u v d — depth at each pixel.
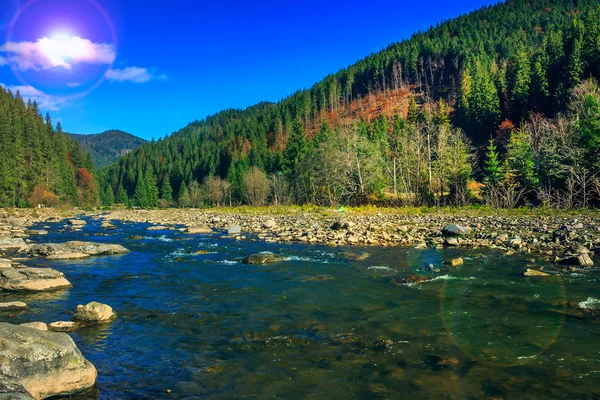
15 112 95.56
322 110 162.50
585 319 7.10
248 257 14.18
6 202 67.12
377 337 6.59
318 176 57.25
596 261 11.88
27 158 81.50
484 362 5.48
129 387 5.05
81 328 7.35
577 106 42.44
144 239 21.81
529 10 191.00
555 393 4.59
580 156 31.92
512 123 80.00
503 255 13.33
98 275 12.20
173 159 168.88
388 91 163.50
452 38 187.50
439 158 43.91
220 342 6.58
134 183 149.88
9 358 4.61
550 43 95.62
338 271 12.01
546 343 6.08
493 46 155.38
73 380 4.86
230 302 9.03
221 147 147.75
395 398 4.61
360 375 5.23
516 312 7.59
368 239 17.25
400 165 49.19
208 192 101.94
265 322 7.57
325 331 6.97
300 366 5.57
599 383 4.81
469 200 39.53
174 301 9.20
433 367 5.39
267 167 96.69
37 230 26.45
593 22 82.69
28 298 9.57
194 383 5.12
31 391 4.54
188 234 24.16
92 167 120.25
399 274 11.23
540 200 33.34
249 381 5.15
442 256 13.36
